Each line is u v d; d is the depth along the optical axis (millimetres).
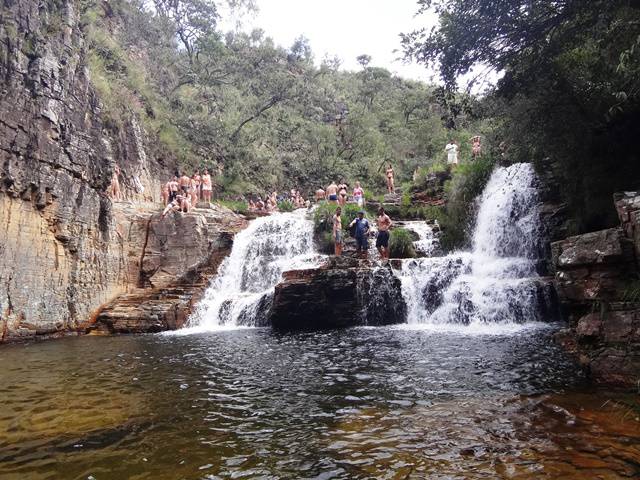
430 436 4855
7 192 13453
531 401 5848
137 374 8344
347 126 45500
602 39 8594
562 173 13906
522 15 8891
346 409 5895
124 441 4980
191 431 5246
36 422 5664
